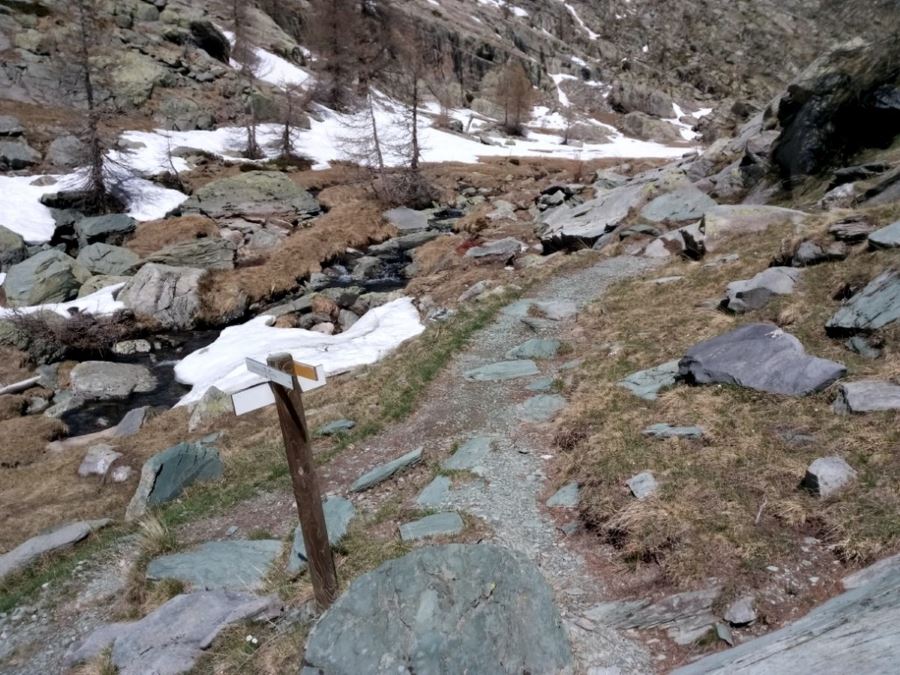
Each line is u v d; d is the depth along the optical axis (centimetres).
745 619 496
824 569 526
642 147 7912
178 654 607
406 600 496
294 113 5538
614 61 12462
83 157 3550
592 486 737
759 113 2830
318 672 476
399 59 7950
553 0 13812
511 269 2397
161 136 4709
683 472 699
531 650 473
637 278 1706
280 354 543
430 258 3053
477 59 9625
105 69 4859
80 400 1938
